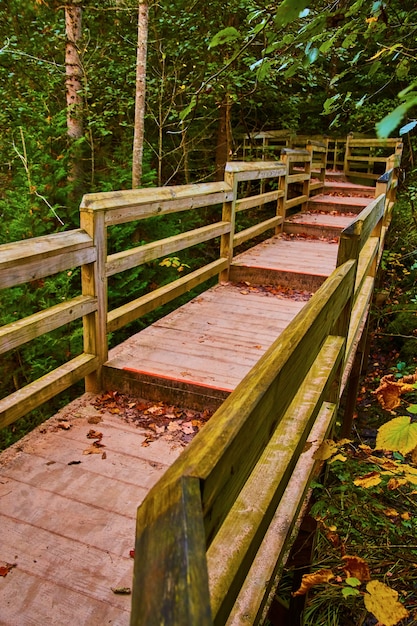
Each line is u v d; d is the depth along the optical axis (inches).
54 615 62.1
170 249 145.7
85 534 75.3
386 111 376.2
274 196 255.3
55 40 302.0
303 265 203.2
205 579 22.2
